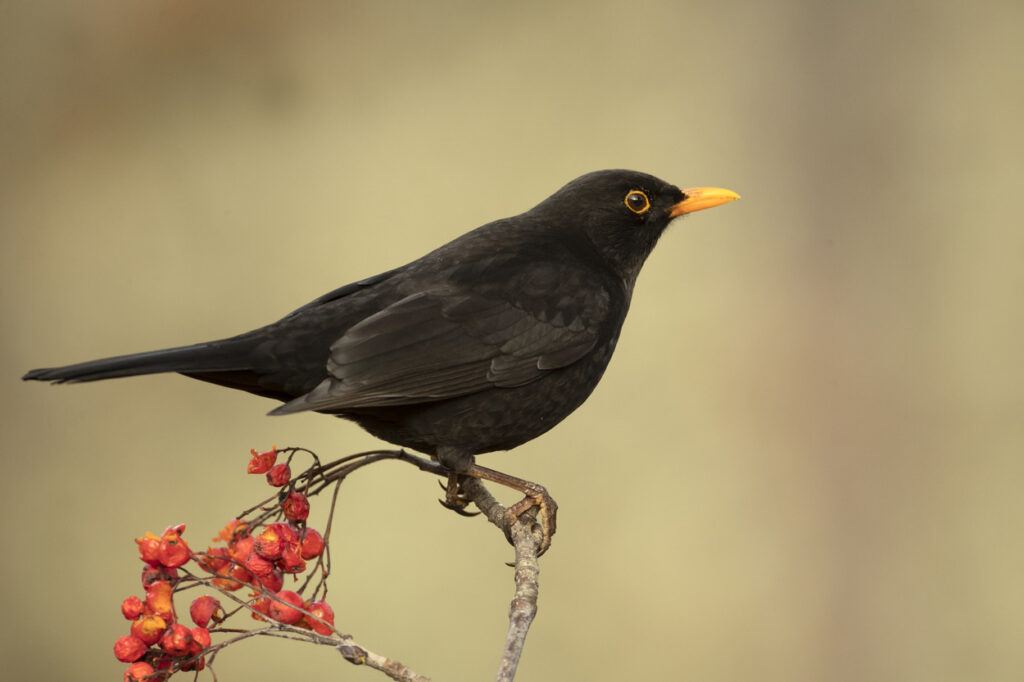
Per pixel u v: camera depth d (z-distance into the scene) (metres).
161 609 4.87
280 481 5.48
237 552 5.12
